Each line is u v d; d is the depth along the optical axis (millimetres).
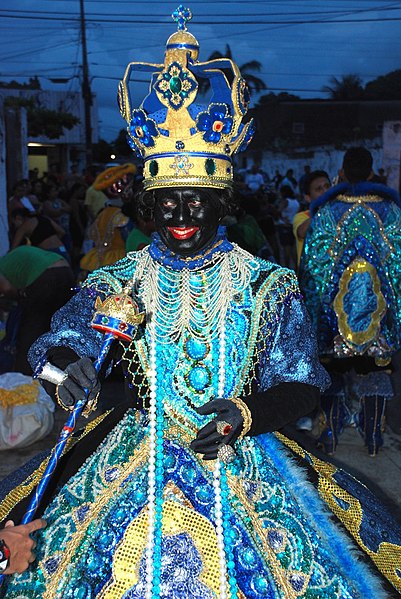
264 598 2193
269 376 2406
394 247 4695
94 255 7922
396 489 4535
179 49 2287
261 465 2398
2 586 2254
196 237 2352
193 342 2371
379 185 4734
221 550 2197
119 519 2262
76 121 36031
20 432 5180
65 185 17641
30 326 6363
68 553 2252
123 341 2395
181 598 2160
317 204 4828
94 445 2445
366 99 27094
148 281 2428
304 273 4754
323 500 2418
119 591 2186
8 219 11242
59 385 2213
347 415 5027
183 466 2309
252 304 2389
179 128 2258
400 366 6535
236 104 2311
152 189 2355
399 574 2412
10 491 2521
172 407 2352
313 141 28406
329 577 2275
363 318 4652
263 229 10992
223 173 2326
